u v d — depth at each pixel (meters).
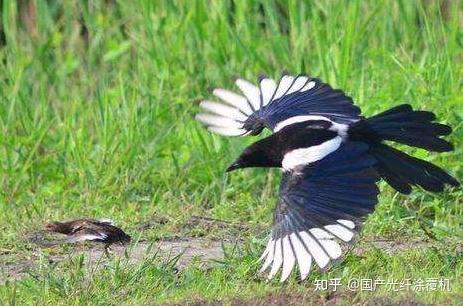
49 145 14.97
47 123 14.99
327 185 8.69
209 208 13.41
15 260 11.47
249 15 16.14
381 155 9.34
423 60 14.66
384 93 13.92
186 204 13.27
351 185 8.69
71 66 16.75
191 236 12.21
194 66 15.80
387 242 11.90
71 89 16.62
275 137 9.21
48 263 11.09
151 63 15.91
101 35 16.81
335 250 8.36
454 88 13.99
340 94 9.57
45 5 17.34
